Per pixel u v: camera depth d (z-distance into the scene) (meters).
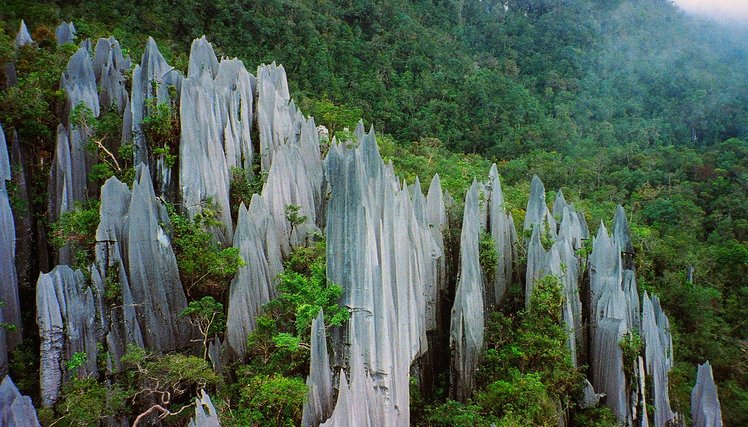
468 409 25.33
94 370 22.89
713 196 57.94
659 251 43.66
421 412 27.80
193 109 30.22
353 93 71.62
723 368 36.69
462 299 29.44
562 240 32.41
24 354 23.70
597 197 59.47
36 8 48.38
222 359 25.61
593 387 29.25
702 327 38.28
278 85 40.62
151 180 28.81
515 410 24.45
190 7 67.44
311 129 37.50
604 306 29.83
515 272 34.94
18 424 17.80
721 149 67.00
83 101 30.12
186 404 24.28
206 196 29.98
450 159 62.06
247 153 34.72
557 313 28.83
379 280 23.30
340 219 23.94
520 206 46.28
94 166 29.25
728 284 44.88
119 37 48.38
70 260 25.53
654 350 28.97
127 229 25.33
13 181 27.59
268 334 25.09
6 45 33.81
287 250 31.12
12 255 24.44
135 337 24.27
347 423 19.86
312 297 23.89
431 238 32.28
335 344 23.89
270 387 20.98
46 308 21.59
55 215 28.69
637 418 27.64
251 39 69.19
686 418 29.78
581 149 71.88
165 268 26.06
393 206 25.19
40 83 32.19
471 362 29.22
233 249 26.30
